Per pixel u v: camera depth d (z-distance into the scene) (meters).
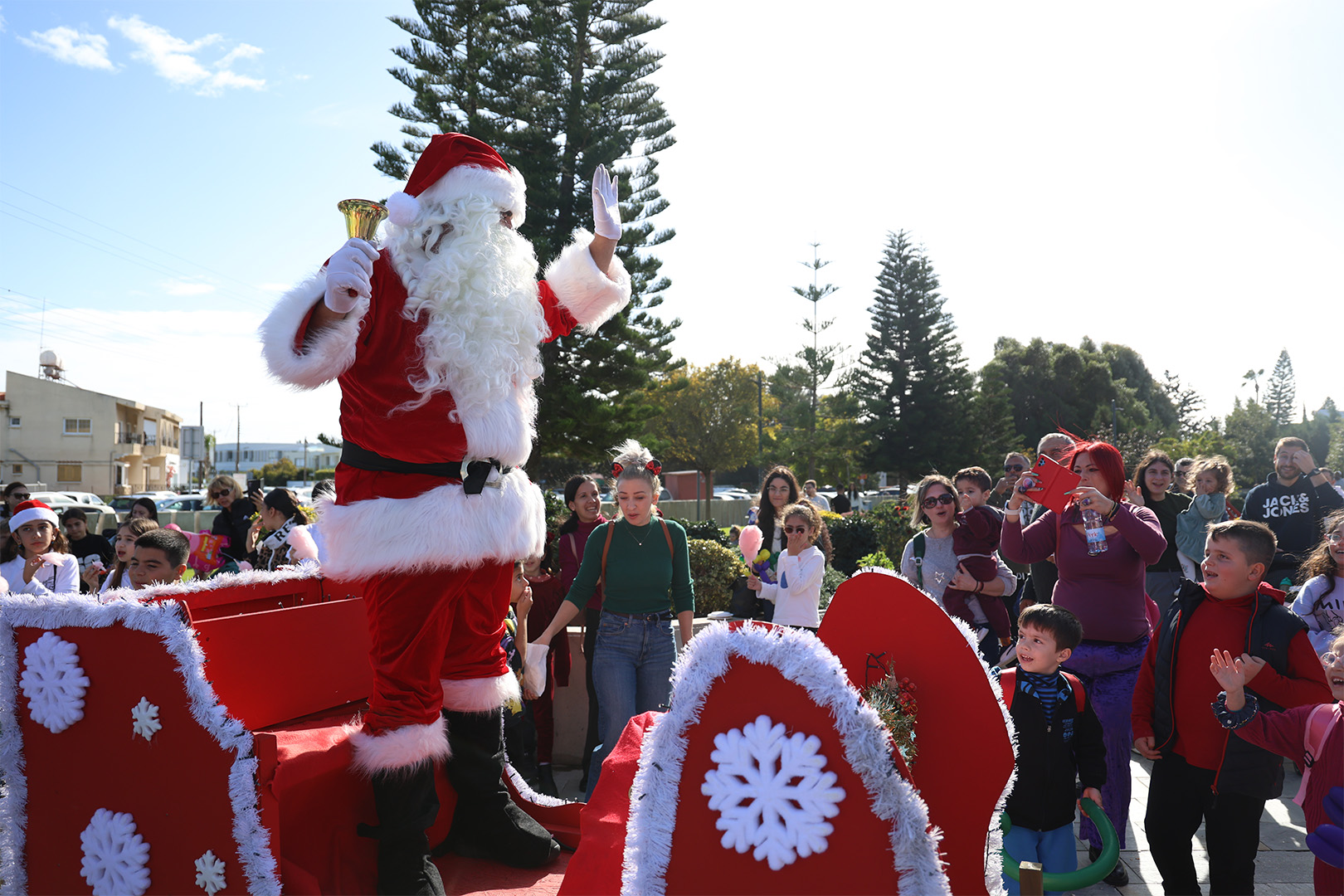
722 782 1.63
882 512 15.87
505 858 2.71
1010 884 2.93
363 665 2.94
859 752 1.53
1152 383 75.00
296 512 5.91
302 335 2.22
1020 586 6.44
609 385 22.22
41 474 53.53
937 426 45.53
